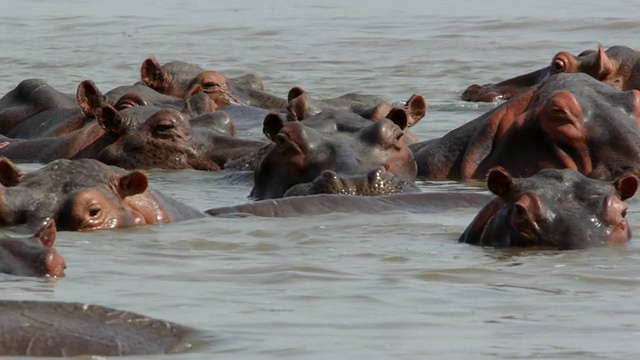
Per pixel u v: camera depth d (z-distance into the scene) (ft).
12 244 131.95
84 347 101.04
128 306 119.14
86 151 238.89
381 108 216.54
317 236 156.46
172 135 233.76
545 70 317.83
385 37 467.93
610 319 117.80
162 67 304.50
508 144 209.15
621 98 205.46
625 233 149.38
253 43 459.32
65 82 369.50
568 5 562.25
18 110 282.77
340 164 185.37
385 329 113.80
